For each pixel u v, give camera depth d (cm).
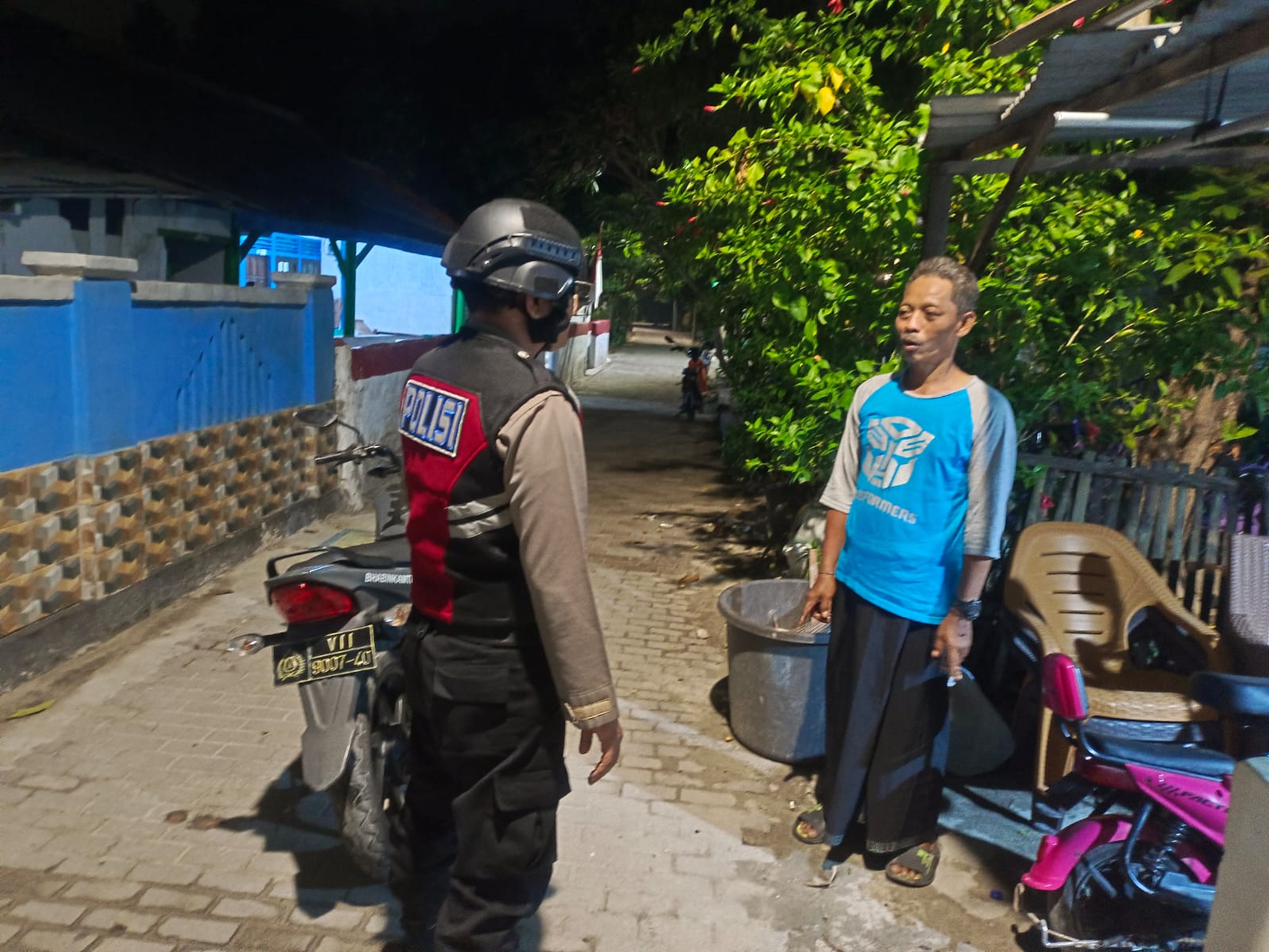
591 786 374
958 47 504
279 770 367
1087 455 430
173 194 790
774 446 508
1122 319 460
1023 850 346
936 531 303
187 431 537
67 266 438
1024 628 341
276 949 274
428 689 224
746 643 399
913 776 317
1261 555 336
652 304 4872
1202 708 320
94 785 349
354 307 1353
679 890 313
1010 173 369
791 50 562
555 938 286
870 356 479
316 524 698
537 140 1127
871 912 309
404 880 260
